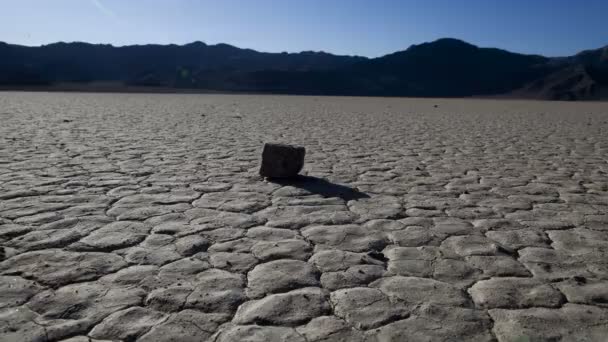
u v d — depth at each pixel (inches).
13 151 307.7
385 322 99.4
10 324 95.7
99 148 333.4
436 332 95.9
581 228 165.2
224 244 143.5
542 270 128.0
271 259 132.7
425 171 272.1
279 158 239.1
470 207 192.4
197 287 114.1
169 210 178.2
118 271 122.3
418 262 132.5
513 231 161.2
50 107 829.8
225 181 232.1
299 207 186.9
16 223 158.2
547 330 97.6
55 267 123.5
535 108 1173.7
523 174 266.1
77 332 93.7
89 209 176.7
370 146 379.9
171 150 333.4
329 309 104.8
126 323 97.2
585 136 472.1
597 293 114.1
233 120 617.9
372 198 204.5
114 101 1160.2
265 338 92.7
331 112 847.1
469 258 136.2
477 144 402.0
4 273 119.2
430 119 703.7
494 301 109.4
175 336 93.0
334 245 145.0
